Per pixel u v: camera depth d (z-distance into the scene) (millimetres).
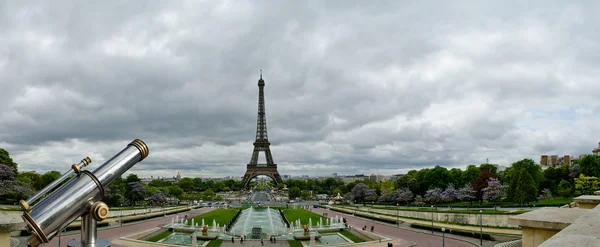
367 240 100250
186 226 121500
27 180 165750
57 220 9977
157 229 110188
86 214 10695
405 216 148500
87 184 10555
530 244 17797
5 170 135000
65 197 10133
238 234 109250
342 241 99125
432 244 88062
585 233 8703
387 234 106312
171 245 79000
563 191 159625
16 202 125750
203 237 99188
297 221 141875
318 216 162375
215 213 169625
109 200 160625
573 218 17359
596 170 167000
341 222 137000
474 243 88812
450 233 104938
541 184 187500
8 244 17422
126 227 115250
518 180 150375
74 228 94000
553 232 17094
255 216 163500
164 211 166750
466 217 117688
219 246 88938
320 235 106375
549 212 18781
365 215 159375
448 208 156250
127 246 80438
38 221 9664
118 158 11570
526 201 147000
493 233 96938
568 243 7699
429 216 133750
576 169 174500
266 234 108625
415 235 103625
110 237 92875
